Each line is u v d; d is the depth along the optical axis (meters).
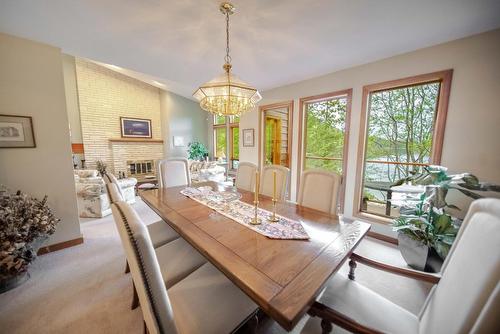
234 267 0.91
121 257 2.16
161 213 1.61
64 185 2.31
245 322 0.96
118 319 1.40
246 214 1.58
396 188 2.15
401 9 1.56
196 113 7.27
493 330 0.48
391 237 2.50
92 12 1.64
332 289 1.07
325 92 3.05
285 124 4.62
